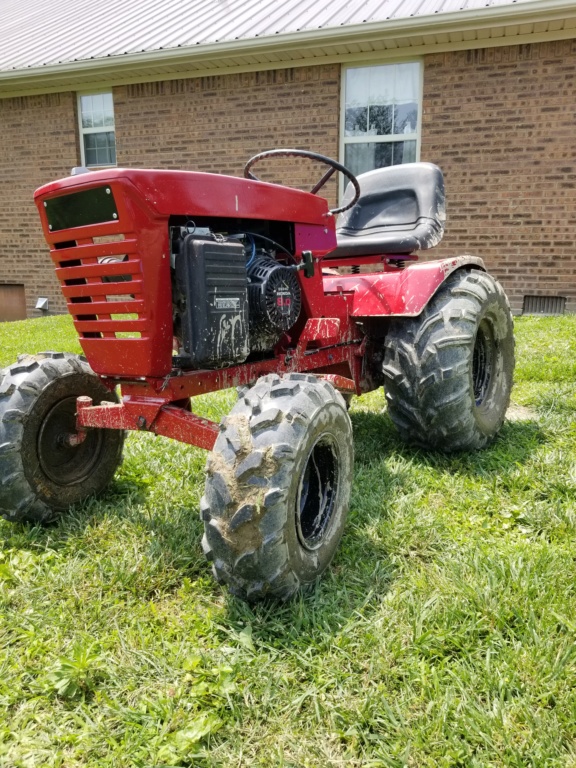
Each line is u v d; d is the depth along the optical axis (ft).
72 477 8.12
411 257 11.57
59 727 4.71
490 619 5.71
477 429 9.55
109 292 6.33
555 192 22.93
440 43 23.13
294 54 24.63
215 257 6.24
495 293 10.11
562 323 20.35
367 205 12.19
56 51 30.14
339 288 9.71
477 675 5.04
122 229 5.93
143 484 9.04
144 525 7.65
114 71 27.25
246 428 5.66
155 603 6.24
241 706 4.86
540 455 9.53
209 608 6.10
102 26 33.14
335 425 6.50
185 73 26.94
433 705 4.77
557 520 7.52
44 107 30.32
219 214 6.47
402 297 9.18
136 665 5.28
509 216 23.62
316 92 25.25
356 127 25.31
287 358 8.14
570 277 23.24
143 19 32.37
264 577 5.64
